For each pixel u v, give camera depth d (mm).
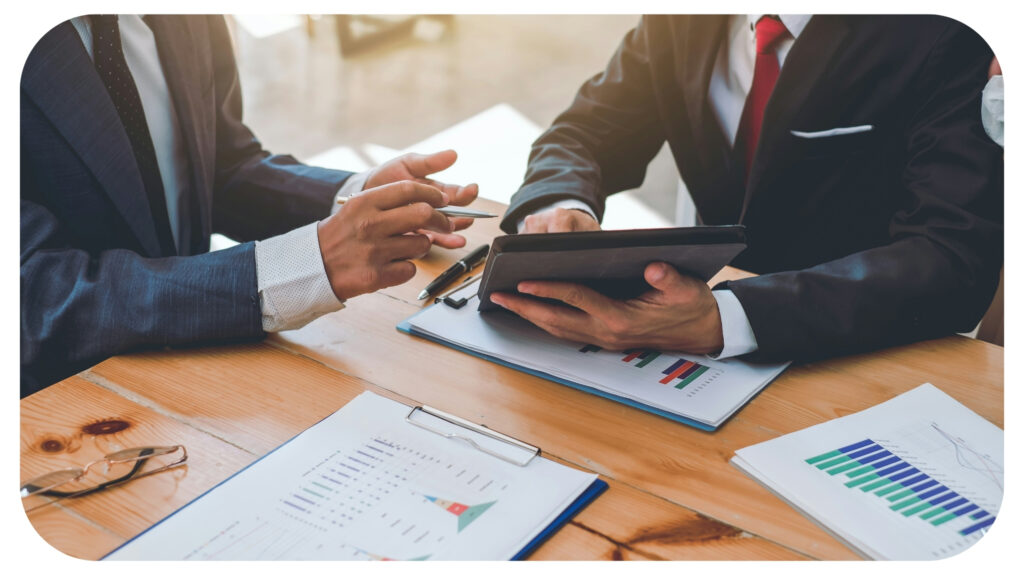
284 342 976
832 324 946
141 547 650
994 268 1024
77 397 857
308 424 823
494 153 3463
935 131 1165
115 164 1139
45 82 1070
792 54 1336
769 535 692
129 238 1175
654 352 967
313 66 4375
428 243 973
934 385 909
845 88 1309
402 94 4059
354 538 665
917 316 980
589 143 1624
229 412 840
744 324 938
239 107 1537
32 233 999
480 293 958
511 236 833
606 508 717
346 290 942
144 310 926
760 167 1406
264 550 650
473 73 4332
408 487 724
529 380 914
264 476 734
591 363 936
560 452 792
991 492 733
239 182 1410
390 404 847
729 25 1516
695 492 742
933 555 663
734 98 1552
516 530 677
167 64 1309
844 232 1412
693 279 915
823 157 1360
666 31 1585
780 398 888
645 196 3252
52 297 941
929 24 1233
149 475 742
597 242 843
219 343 968
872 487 739
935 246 1021
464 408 859
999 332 1349
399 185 939
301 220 1349
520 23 5086
